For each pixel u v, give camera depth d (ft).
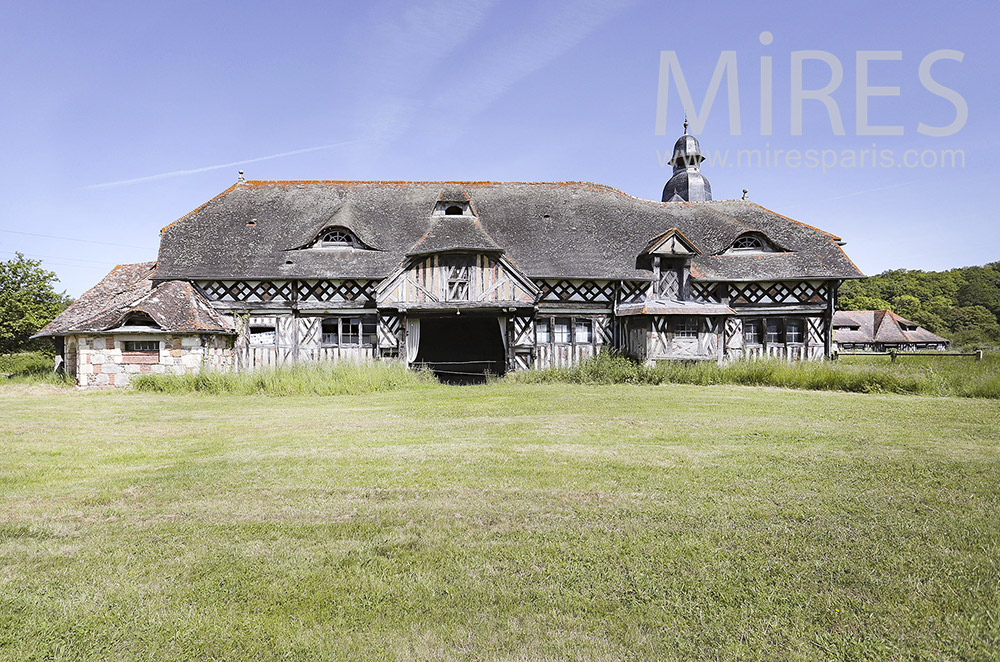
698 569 9.04
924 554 9.46
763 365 43.98
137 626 7.54
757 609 7.80
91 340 43.01
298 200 62.34
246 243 55.26
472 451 17.53
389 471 15.10
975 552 9.52
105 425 23.94
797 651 6.84
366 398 34.40
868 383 37.63
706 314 49.62
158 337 43.70
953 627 7.28
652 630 7.35
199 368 43.09
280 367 42.70
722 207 68.28
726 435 20.12
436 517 11.50
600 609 7.88
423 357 63.46
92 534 10.75
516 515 11.58
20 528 11.03
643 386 41.22
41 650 7.02
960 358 59.31
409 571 9.07
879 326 137.59
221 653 6.96
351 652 6.95
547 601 8.08
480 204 63.26
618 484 13.69
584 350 53.01
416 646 7.04
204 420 25.22
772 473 14.61
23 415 27.07
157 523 11.33
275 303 51.44
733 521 11.10
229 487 13.73
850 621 7.47
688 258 54.29
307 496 12.96
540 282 52.65
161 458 17.37
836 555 9.48
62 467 16.14
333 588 8.53
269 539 10.43
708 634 7.23
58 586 8.66
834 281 55.57
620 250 56.54
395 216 60.59
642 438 19.66
